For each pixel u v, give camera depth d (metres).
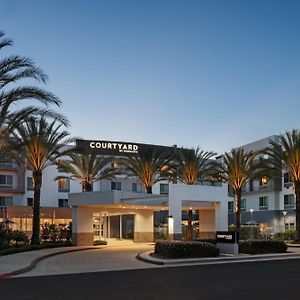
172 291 13.81
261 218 68.56
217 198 37.53
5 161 36.28
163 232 50.38
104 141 65.31
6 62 24.20
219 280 16.47
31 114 28.03
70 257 26.86
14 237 34.97
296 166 43.19
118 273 19.05
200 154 48.59
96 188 65.44
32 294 13.27
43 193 63.34
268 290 13.99
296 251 30.45
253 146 69.12
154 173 47.12
